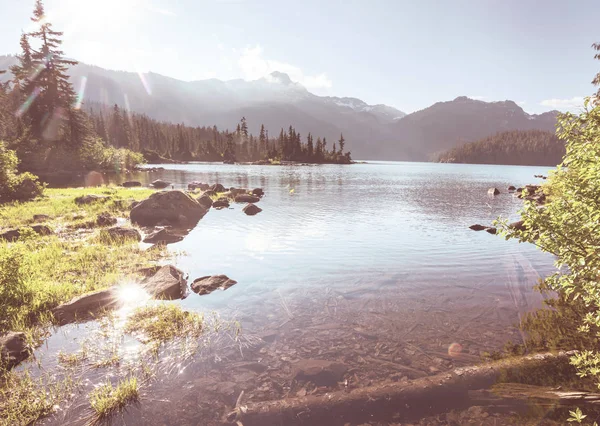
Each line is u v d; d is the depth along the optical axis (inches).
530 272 355.3
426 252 442.6
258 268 378.9
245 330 238.8
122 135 5556.1
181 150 6879.9
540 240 202.5
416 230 588.4
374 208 870.4
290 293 306.2
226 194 1127.0
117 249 447.8
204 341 224.4
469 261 400.8
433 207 908.6
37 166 1721.2
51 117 2039.9
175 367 195.6
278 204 938.1
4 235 474.0
